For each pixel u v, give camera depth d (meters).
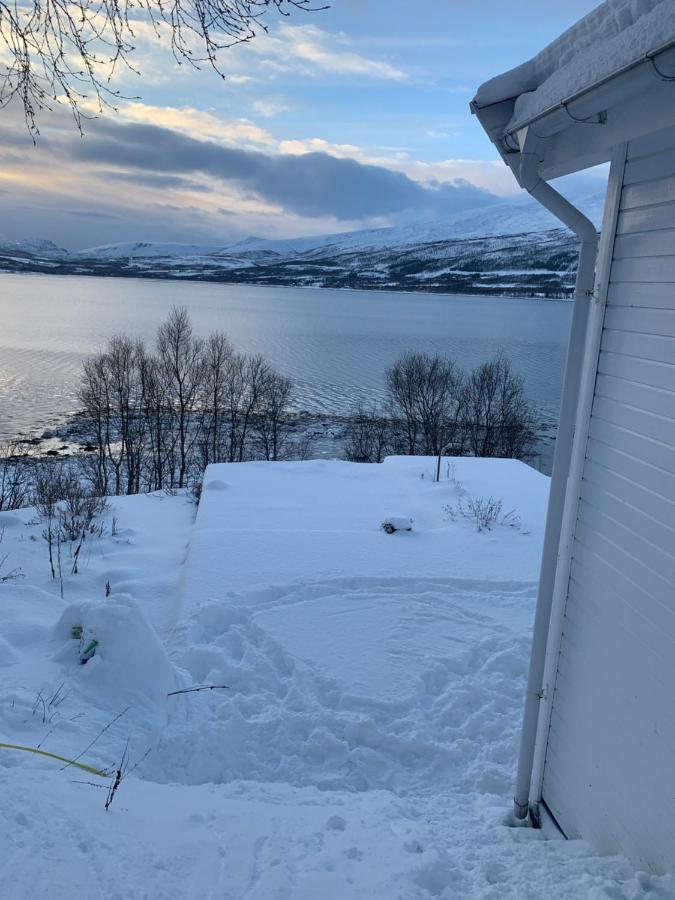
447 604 7.39
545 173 3.68
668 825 2.92
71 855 2.77
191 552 8.68
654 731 3.04
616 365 3.36
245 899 2.74
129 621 5.25
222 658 6.07
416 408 35.50
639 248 3.16
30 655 5.46
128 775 4.26
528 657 6.27
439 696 5.77
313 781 4.78
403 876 2.98
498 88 3.34
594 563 3.57
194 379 33.06
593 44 2.72
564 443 3.75
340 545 9.12
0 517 11.56
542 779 4.14
